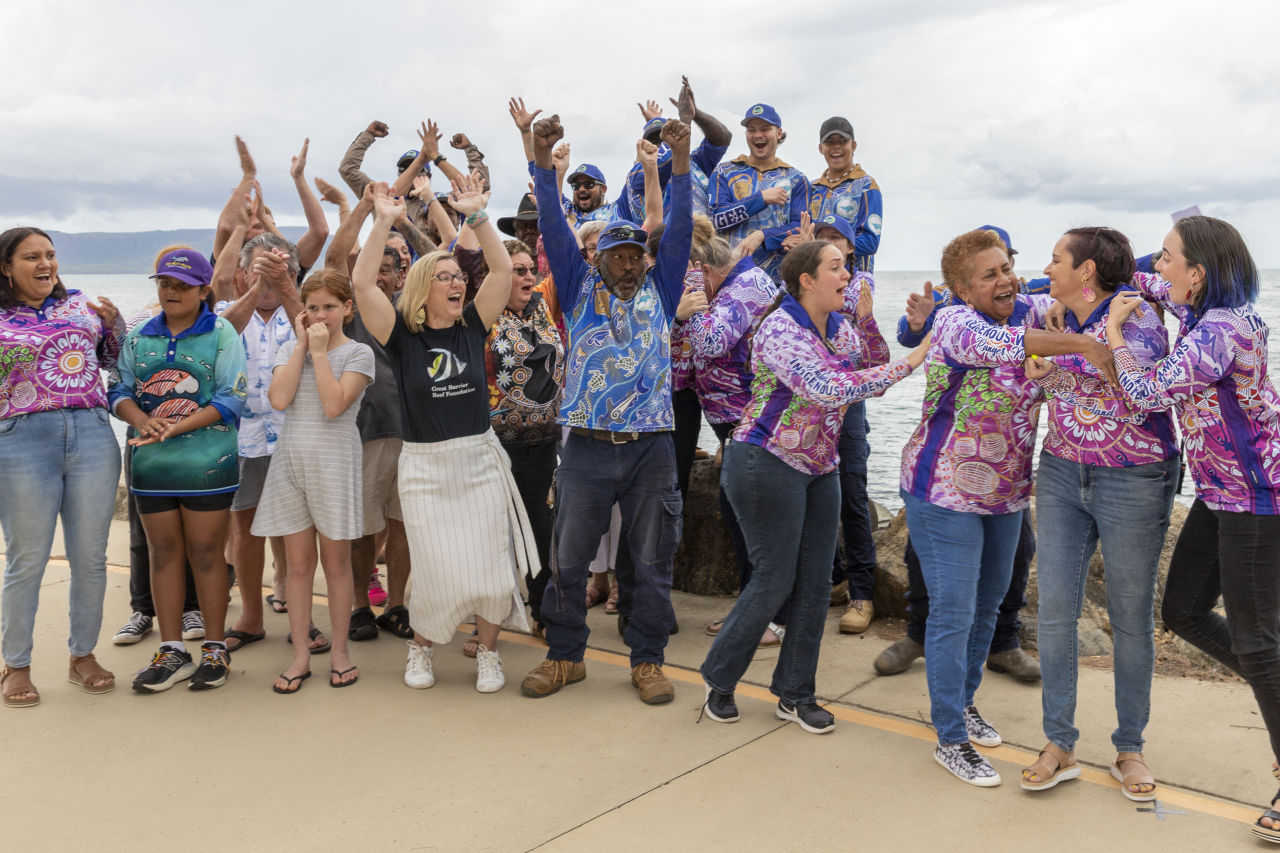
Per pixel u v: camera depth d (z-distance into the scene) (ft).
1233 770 10.69
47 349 12.58
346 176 18.72
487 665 13.46
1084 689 13.00
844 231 15.78
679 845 9.27
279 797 10.27
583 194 20.27
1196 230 9.36
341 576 13.64
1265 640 9.57
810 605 11.84
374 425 15.03
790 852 9.14
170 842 9.37
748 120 18.40
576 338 12.78
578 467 12.87
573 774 10.78
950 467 10.60
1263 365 9.34
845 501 15.62
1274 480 9.29
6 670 12.95
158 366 13.23
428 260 12.82
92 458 13.03
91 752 11.38
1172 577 10.42
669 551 13.12
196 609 15.74
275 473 13.51
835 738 11.75
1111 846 9.21
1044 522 10.47
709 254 14.87
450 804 10.09
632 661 13.32
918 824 9.64
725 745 11.57
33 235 12.55
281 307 15.42
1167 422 9.88
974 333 10.08
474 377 13.15
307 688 13.46
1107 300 10.13
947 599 10.71
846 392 10.55
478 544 13.01
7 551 12.76
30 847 9.30
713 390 15.37
